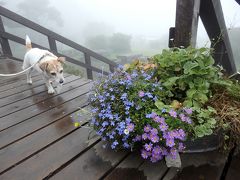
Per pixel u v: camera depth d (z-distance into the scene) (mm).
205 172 1188
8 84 2912
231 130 1226
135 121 1163
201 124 1171
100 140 1521
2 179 1233
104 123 1188
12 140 1601
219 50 1899
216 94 1337
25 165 1332
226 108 1251
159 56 1468
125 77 1362
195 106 1229
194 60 1333
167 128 1080
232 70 2055
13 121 1896
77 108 2098
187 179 1154
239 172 1186
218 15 1724
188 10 1576
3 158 1404
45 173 1261
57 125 1779
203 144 1270
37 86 2805
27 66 2797
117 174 1215
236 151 1333
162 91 1295
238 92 1316
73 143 1518
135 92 1240
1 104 2287
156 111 1163
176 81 1349
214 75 1335
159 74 1426
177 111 1163
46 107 2160
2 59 4109
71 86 2742
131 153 1361
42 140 1579
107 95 1251
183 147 1145
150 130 1112
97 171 1249
